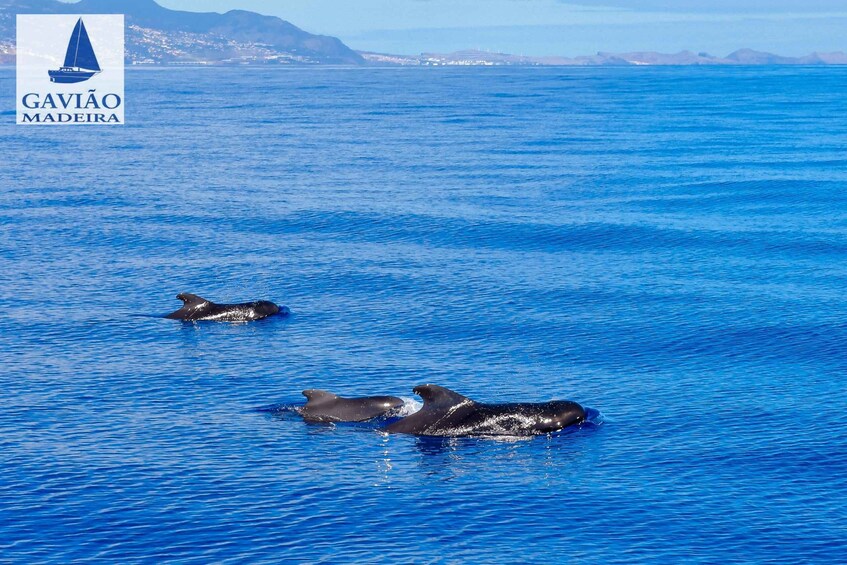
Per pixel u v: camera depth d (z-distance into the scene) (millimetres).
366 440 27047
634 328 38281
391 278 46812
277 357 34656
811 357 34656
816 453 26125
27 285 45188
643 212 65125
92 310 41000
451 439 27094
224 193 74250
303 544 21359
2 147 109562
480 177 83375
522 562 20641
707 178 81375
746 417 28797
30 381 31859
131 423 28219
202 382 31891
